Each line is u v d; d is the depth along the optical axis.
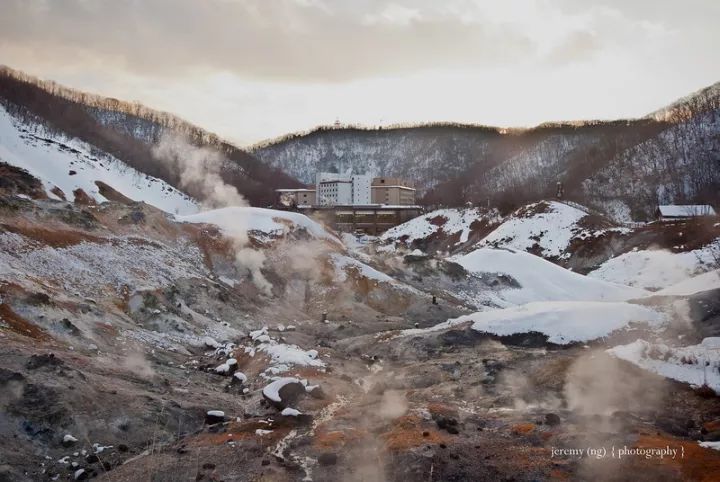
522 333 41.84
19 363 24.59
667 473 19.20
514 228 111.88
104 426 22.95
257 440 23.33
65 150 101.44
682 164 141.12
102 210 54.91
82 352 30.75
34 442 21.19
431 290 68.88
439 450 21.84
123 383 27.16
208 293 49.53
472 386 32.00
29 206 45.72
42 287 34.66
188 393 28.72
